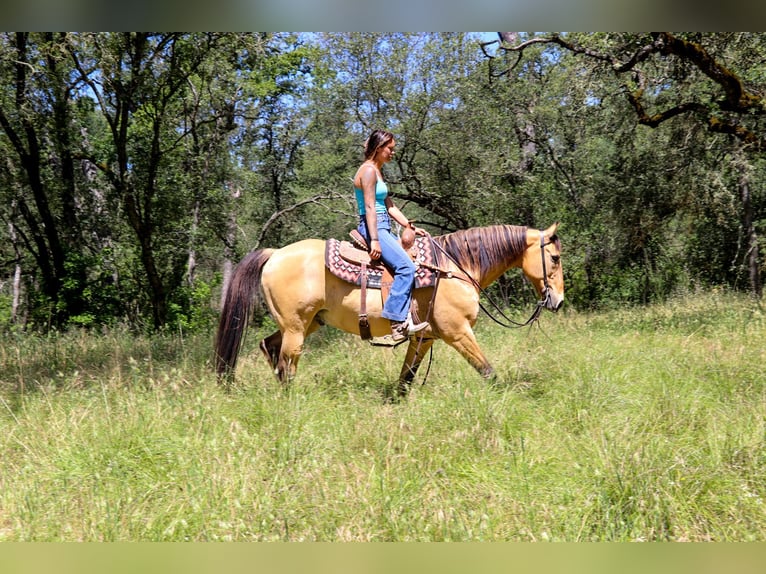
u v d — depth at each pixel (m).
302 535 3.38
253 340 9.64
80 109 14.30
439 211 16.02
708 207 14.52
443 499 3.74
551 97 14.98
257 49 12.51
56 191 15.71
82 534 3.37
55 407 5.20
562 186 16.11
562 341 8.01
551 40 9.71
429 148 15.18
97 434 4.41
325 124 16.75
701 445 4.28
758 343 7.21
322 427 4.73
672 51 8.76
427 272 5.50
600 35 9.59
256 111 18.69
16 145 13.47
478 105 14.54
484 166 14.94
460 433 4.41
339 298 5.54
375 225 5.29
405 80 15.31
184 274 17.50
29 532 3.35
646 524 3.39
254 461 4.07
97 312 14.62
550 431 4.69
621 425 4.70
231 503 3.58
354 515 3.50
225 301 5.75
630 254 17.31
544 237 5.86
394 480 3.84
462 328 5.63
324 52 15.70
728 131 9.65
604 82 10.71
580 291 17.72
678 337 8.09
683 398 5.21
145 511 3.60
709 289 16.89
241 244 20.61
